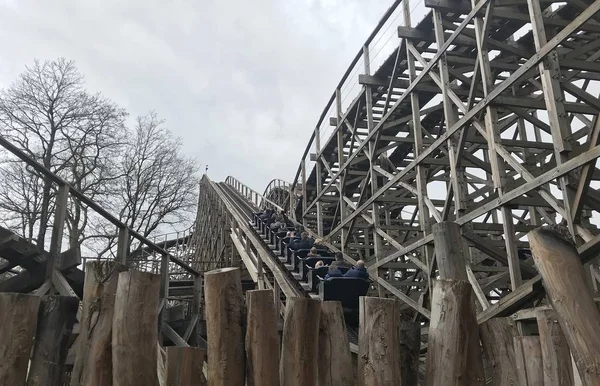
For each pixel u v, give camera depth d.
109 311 3.63
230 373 3.43
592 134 8.16
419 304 11.88
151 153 30.34
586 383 2.65
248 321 3.53
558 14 11.82
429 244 11.91
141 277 3.57
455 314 3.35
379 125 15.15
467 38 12.95
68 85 22.98
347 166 17.86
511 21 12.69
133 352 3.41
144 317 3.51
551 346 3.26
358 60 17.39
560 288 2.86
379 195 14.87
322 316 3.74
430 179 16.38
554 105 8.38
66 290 7.93
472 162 11.19
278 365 3.48
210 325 3.55
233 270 3.65
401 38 13.74
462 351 3.29
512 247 9.15
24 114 22.23
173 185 30.73
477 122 10.43
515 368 3.43
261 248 12.50
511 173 12.92
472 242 10.38
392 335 3.46
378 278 14.21
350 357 3.69
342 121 18.61
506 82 9.48
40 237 19.11
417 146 12.94
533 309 7.42
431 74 12.46
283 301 12.20
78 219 23.31
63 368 3.56
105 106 24.08
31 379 3.39
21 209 21.56
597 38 11.40
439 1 12.27
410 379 3.68
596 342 2.68
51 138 22.78
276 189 31.73
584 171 7.67
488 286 10.80
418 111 13.32
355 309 9.76
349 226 17.17
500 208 9.52
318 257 12.90
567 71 11.71
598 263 10.30
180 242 40.44
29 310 3.41
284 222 18.50
